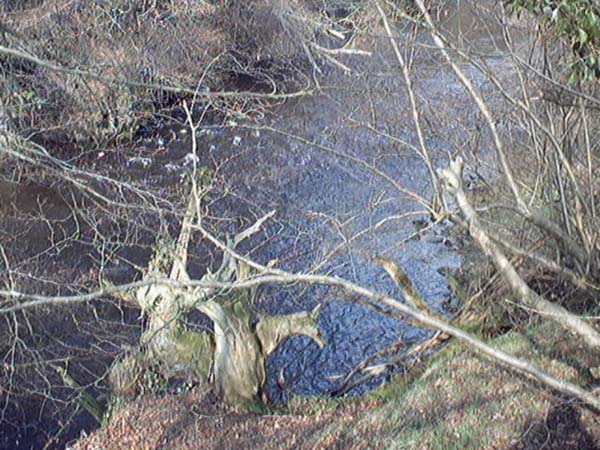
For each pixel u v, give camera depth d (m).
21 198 18.77
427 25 10.46
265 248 17.81
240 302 12.50
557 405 11.44
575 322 8.48
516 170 14.89
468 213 9.54
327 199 19.47
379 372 13.92
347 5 21.55
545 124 13.34
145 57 20.08
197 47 22.52
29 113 17.70
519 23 15.20
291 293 16.55
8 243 17.08
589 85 12.51
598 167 13.82
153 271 11.05
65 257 17.06
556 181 12.88
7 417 13.69
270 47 23.92
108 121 20.67
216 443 11.95
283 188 20.41
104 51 18.94
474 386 12.43
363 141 20.25
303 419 12.55
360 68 19.11
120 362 13.28
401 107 18.64
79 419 14.01
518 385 12.15
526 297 8.95
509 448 11.09
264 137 22.27
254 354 12.62
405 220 18.00
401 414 12.30
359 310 16.61
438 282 16.75
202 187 15.48
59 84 17.45
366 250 15.41
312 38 21.45
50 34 18.94
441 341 13.80
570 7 9.44
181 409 12.62
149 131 22.89
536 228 13.06
